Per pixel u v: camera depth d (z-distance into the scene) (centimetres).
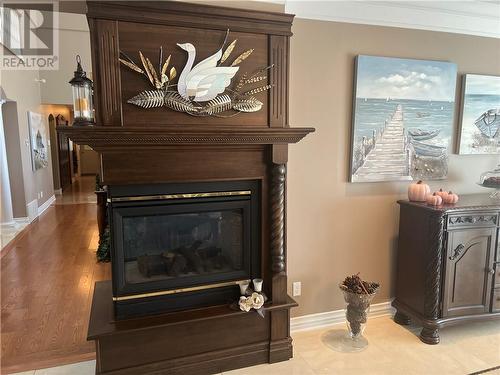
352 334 268
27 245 500
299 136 229
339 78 269
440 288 263
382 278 305
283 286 242
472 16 294
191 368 225
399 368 236
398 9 274
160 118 208
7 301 327
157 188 215
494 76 312
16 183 627
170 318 216
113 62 196
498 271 273
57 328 280
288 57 231
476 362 243
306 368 237
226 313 223
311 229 278
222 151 223
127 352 210
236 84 222
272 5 239
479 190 328
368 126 279
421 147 296
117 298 213
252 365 239
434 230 257
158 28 202
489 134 319
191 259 234
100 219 444
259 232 240
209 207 228
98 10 190
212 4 224
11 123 618
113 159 202
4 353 247
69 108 993
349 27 267
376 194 293
